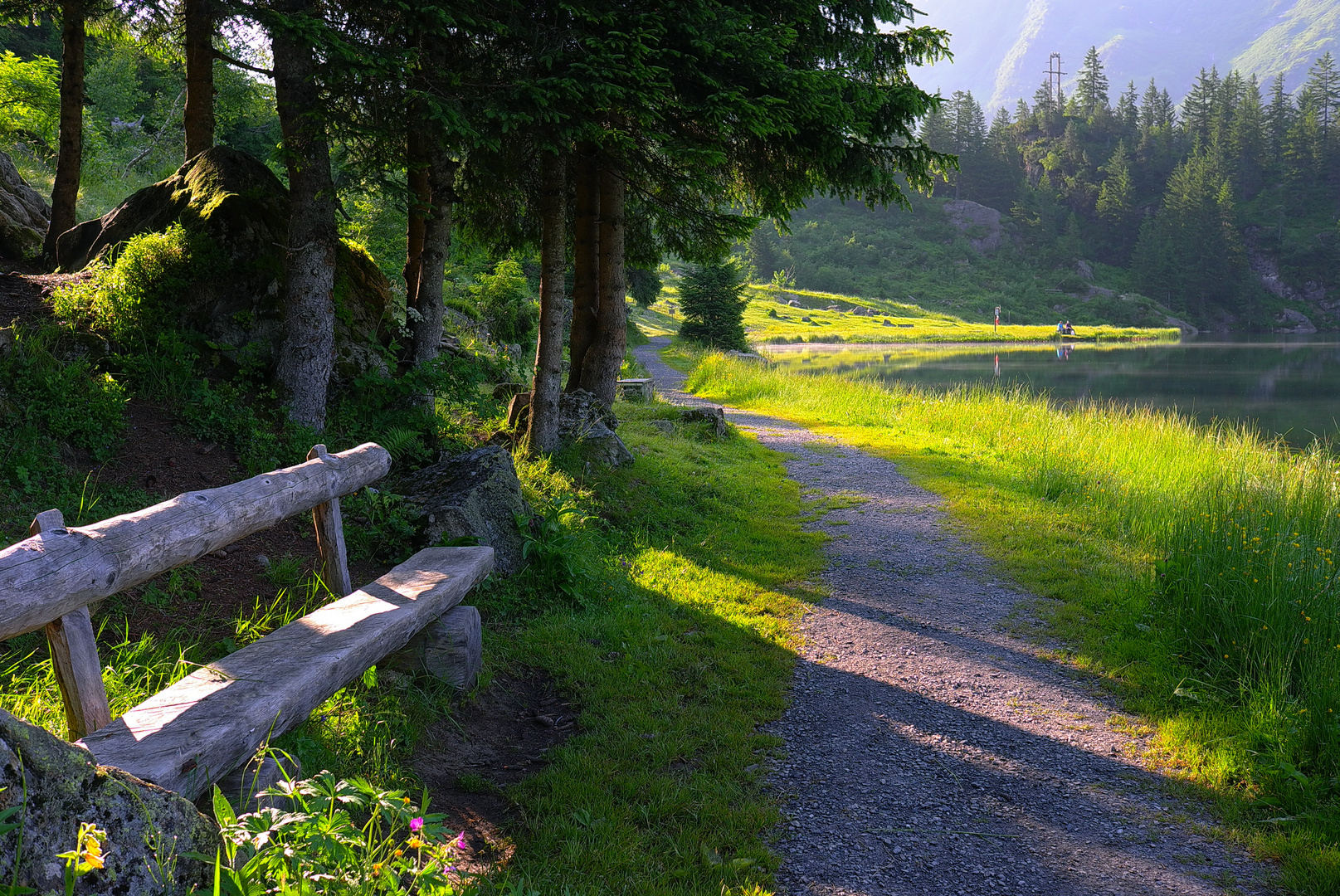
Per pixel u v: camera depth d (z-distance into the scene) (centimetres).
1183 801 389
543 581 629
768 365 3512
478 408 891
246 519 352
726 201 1089
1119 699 504
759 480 1134
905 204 992
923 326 9338
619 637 565
